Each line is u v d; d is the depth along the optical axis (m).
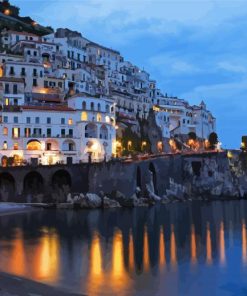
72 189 111.25
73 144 136.62
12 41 190.00
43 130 133.88
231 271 43.47
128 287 37.25
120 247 56.31
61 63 181.00
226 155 171.88
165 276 41.31
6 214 94.25
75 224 79.00
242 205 129.00
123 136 168.62
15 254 50.62
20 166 110.12
